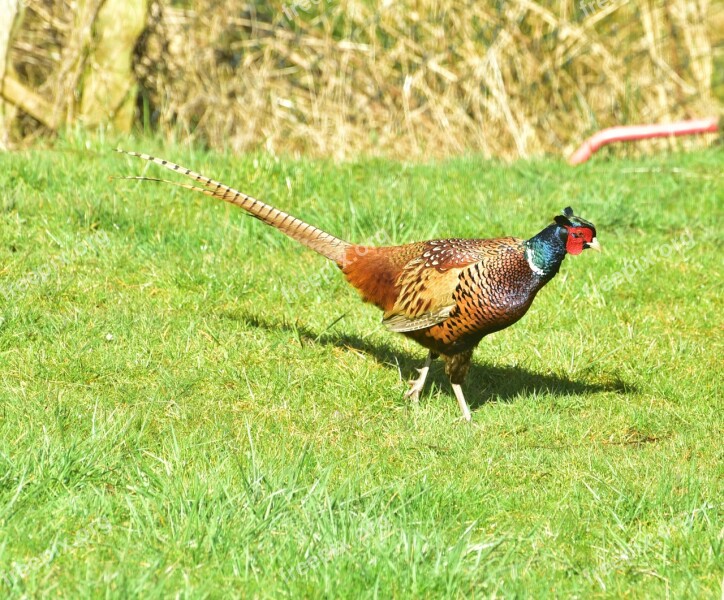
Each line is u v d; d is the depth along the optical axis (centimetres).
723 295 1299
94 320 1094
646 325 1223
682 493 837
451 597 657
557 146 2106
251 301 1202
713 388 1081
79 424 884
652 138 2112
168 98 1906
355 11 2044
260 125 1961
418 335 996
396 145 1980
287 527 720
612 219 1523
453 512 793
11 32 1677
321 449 885
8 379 964
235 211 1399
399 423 975
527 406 1030
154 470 800
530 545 748
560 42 2117
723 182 1736
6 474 750
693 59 2239
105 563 672
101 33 1742
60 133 1667
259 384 1013
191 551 691
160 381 994
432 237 1400
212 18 1941
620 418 1012
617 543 752
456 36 2073
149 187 1439
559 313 1235
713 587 688
